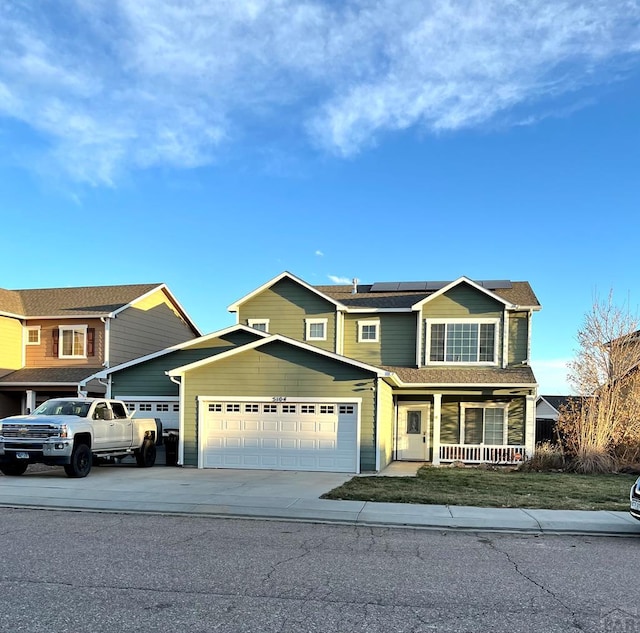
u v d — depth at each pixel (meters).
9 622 4.79
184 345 19.19
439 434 20.02
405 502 10.98
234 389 17.20
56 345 24.78
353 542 8.06
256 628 4.75
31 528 8.77
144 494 11.64
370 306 22.36
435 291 22.56
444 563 6.98
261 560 6.93
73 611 5.06
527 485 13.66
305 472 16.23
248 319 22.92
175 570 6.41
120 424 16.16
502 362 20.92
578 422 18.98
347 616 5.07
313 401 16.83
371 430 16.53
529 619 5.07
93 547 7.50
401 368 21.27
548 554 7.56
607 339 21.02
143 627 4.72
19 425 13.94
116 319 24.72
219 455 17.14
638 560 7.29
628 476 16.17
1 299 25.31
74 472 14.09
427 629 4.80
